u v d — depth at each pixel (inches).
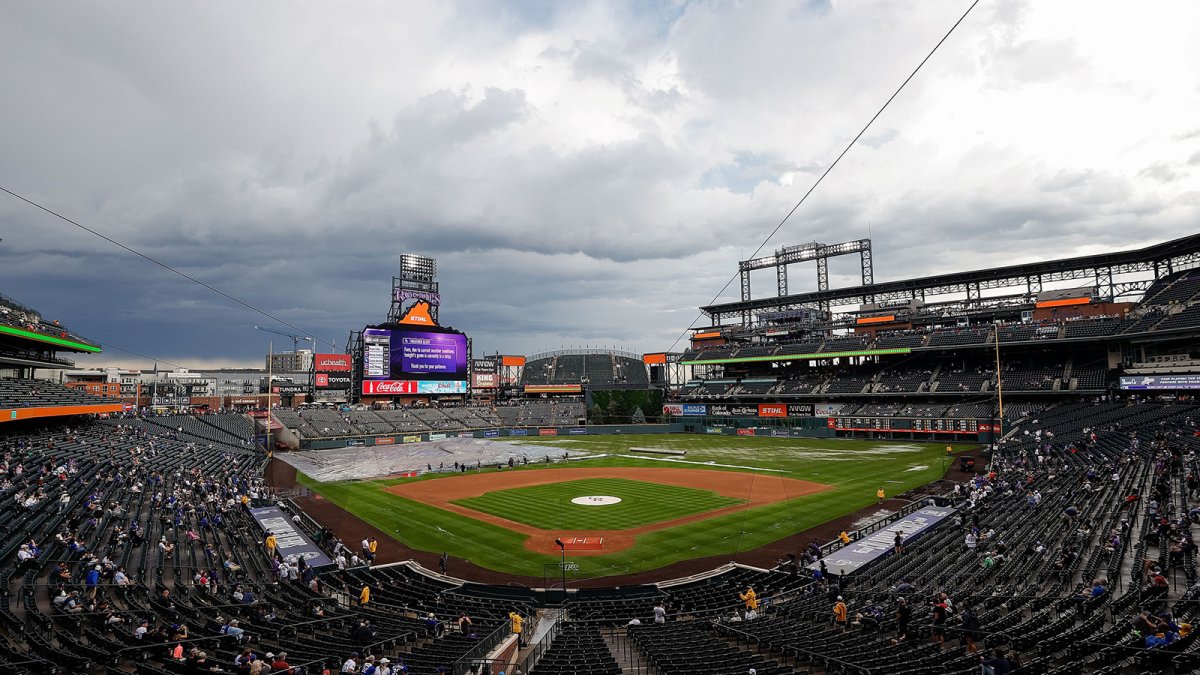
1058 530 1176.2
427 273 4485.7
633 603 1092.5
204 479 1936.5
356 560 1304.1
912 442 3479.3
